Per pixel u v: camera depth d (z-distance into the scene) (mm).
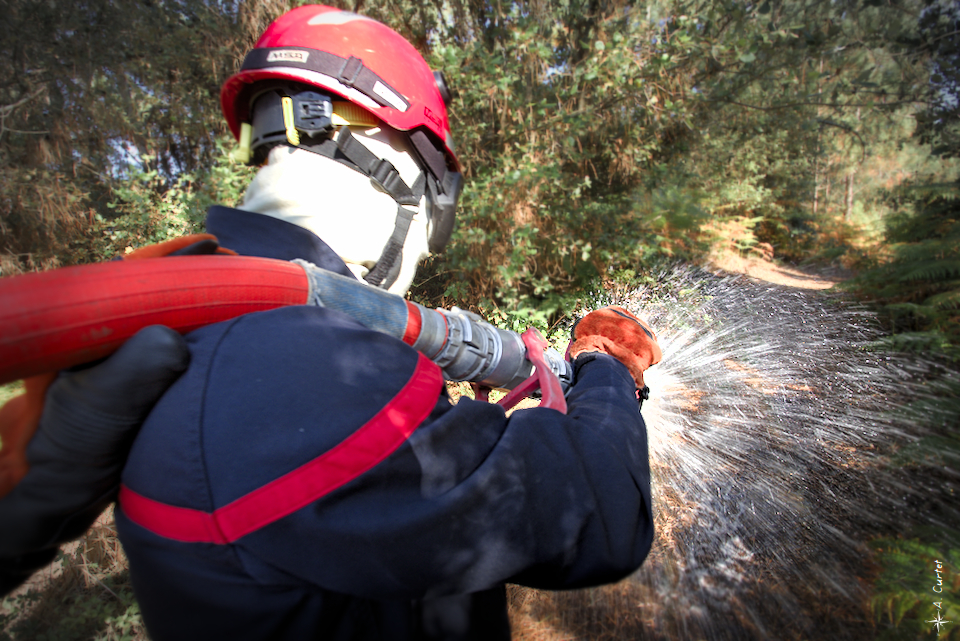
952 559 1982
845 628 1853
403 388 575
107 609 1936
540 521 593
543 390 802
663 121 5562
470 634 679
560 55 5598
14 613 1884
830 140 7211
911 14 5008
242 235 704
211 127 5363
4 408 536
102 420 482
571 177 5496
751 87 6047
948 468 2404
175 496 504
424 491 557
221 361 530
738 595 2031
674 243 7102
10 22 4566
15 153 5023
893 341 3873
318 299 623
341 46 772
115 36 4887
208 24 4891
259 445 507
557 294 5316
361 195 770
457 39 4926
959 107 5223
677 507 2496
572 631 1967
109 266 484
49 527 497
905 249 4879
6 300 414
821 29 5039
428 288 5281
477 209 4301
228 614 515
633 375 998
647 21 5141
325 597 535
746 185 12445
